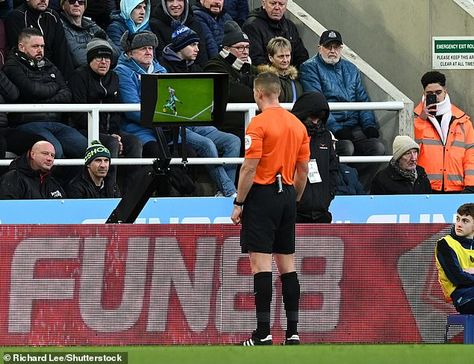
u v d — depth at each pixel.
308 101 41.03
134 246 39.09
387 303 39.53
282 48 48.78
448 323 38.41
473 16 52.25
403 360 34.09
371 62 54.16
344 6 54.88
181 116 36.69
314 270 39.41
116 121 46.91
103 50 46.69
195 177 48.00
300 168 36.72
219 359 34.09
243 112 47.47
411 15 53.03
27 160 44.66
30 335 38.88
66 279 39.00
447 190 49.31
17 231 39.03
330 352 34.03
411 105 48.97
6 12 51.12
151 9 52.75
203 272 39.16
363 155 49.62
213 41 52.09
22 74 46.09
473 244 38.69
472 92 52.28
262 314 35.62
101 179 45.12
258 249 35.59
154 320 39.06
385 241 39.59
